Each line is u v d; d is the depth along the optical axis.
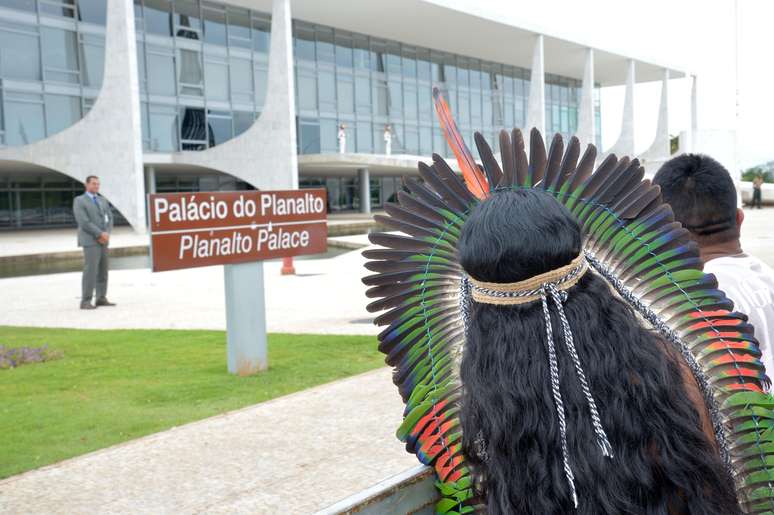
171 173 33.59
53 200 31.17
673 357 0.89
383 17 32.75
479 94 42.59
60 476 3.44
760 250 13.36
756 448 0.95
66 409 4.59
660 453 0.81
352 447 3.78
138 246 18.97
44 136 25.58
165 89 28.62
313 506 3.06
